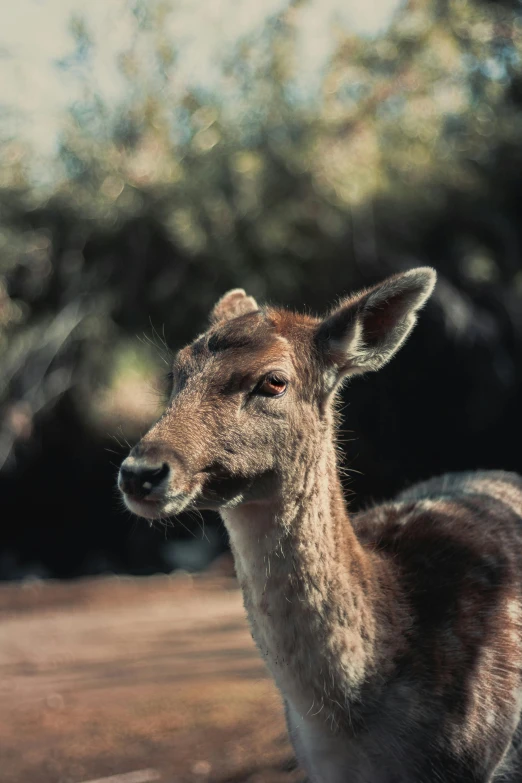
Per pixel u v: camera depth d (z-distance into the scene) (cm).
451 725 480
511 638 510
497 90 1778
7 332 1886
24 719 885
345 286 1917
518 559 543
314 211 1816
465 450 2097
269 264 1845
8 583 1877
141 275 1905
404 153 1825
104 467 2120
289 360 500
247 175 1772
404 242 1909
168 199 1797
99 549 2155
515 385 1955
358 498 2048
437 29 1739
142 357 1934
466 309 1847
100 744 799
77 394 1992
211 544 2117
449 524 548
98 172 1836
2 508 2188
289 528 482
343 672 476
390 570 516
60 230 1892
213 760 745
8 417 1870
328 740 485
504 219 1905
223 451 472
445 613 501
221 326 525
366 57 1798
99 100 1856
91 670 1070
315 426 505
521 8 1722
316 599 478
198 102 1855
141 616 1416
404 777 484
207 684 962
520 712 514
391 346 532
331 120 1798
